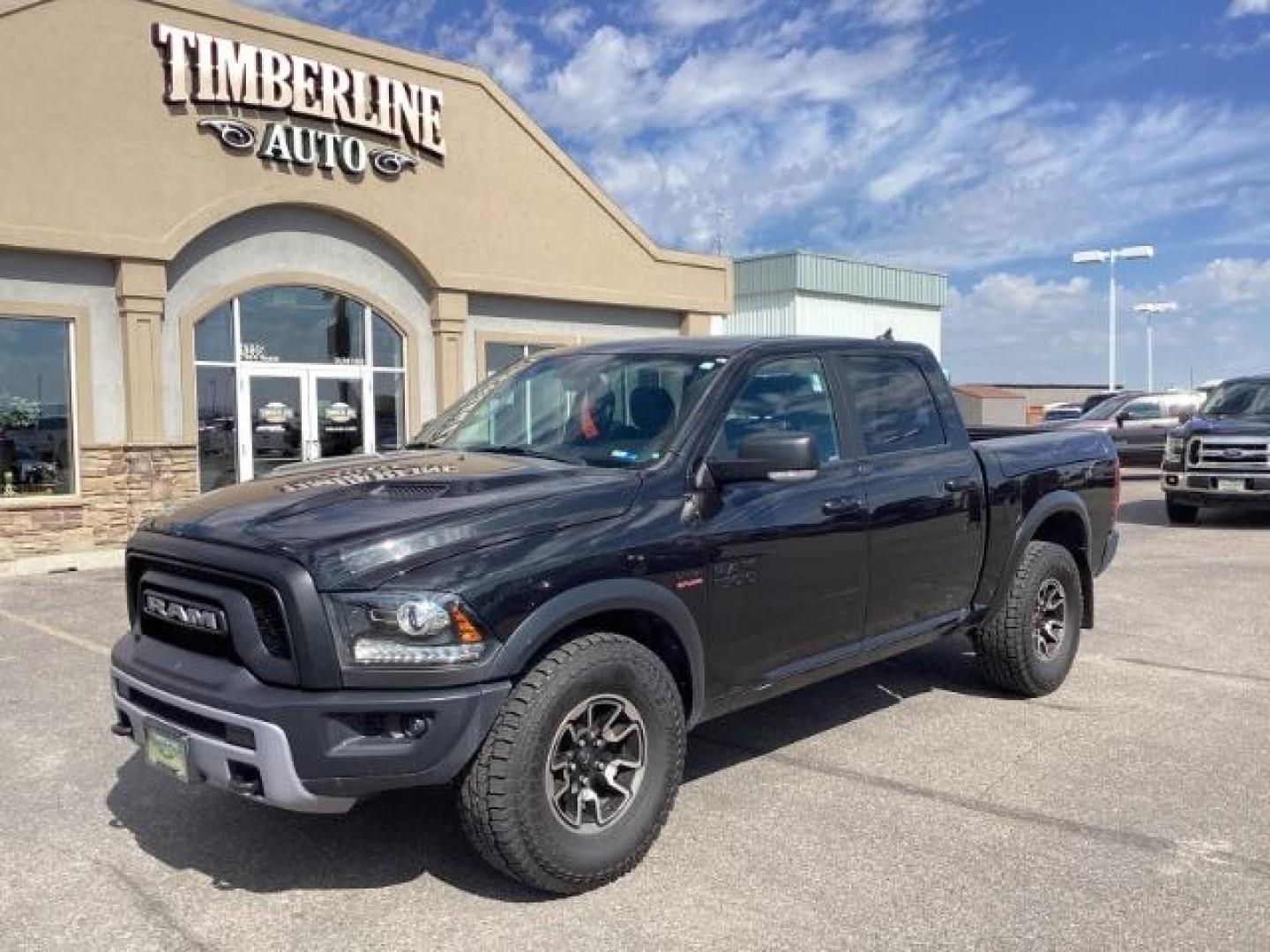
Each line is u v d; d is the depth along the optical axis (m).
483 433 5.05
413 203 15.34
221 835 4.40
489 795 3.60
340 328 15.05
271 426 14.38
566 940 3.53
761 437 4.23
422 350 15.87
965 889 3.86
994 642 6.08
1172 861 4.09
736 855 4.16
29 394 12.27
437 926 3.64
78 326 12.46
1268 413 14.53
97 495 12.62
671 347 5.02
